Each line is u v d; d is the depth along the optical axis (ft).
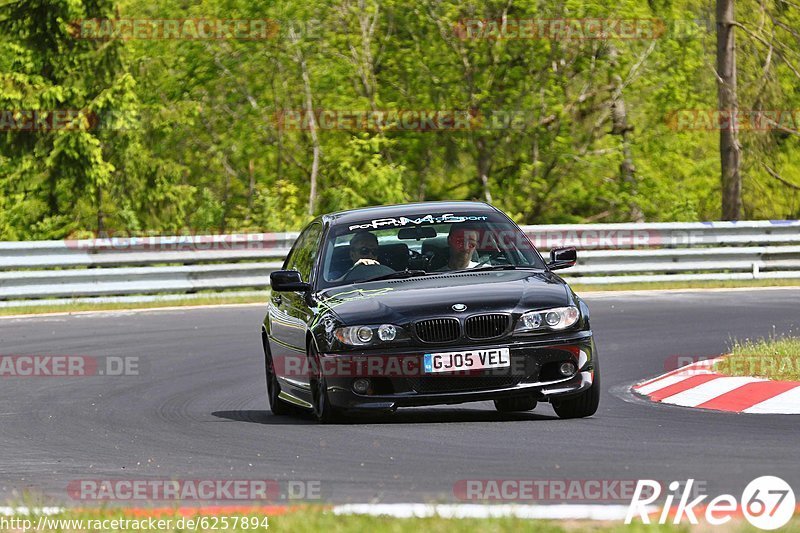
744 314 165.37
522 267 97.09
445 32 284.61
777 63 294.25
